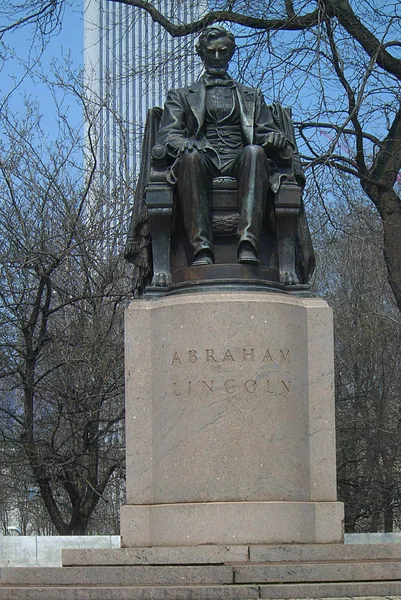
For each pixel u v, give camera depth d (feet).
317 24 56.44
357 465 80.33
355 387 80.89
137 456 31.48
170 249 33.76
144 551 28.60
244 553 28.27
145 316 32.07
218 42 35.47
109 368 65.77
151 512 30.76
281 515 29.81
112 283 68.03
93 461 67.56
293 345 31.50
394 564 26.58
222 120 34.65
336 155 61.05
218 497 30.12
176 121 34.60
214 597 25.07
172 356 31.19
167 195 33.04
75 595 25.22
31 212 70.79
